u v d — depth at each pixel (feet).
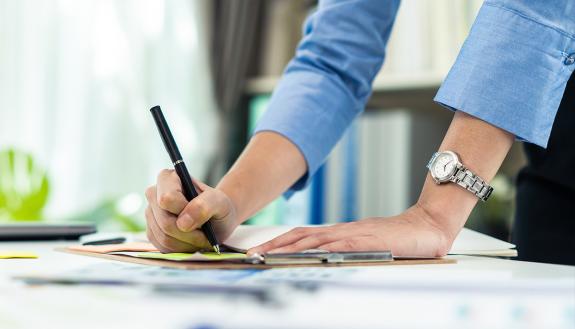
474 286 1.34
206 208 2.28
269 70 7.25
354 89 3.21
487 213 6.19
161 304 1.18
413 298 1.24
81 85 6.66
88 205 6.68
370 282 1.39
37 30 6.45
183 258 1.99
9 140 6.28
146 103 7.00
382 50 3.22
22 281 1.53
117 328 1.01
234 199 2.71
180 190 2.35
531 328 1.02
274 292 1.27
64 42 6.59
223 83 7.29
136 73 6.94
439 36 6.08
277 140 2.98
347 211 6.31
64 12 6.59
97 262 2.16
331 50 3.18
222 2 7.41
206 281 1.49
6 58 6.27
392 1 3.20
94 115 6.72
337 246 2.17
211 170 7.32
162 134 2.45
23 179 6.11
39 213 6.06
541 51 2.32
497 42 2.36
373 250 2.19
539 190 3.21
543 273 1.78
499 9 2.38
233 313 1.08
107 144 6.80
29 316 1.14
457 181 2.37
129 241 3.14
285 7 7.23
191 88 7.28
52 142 6.49
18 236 3.49
